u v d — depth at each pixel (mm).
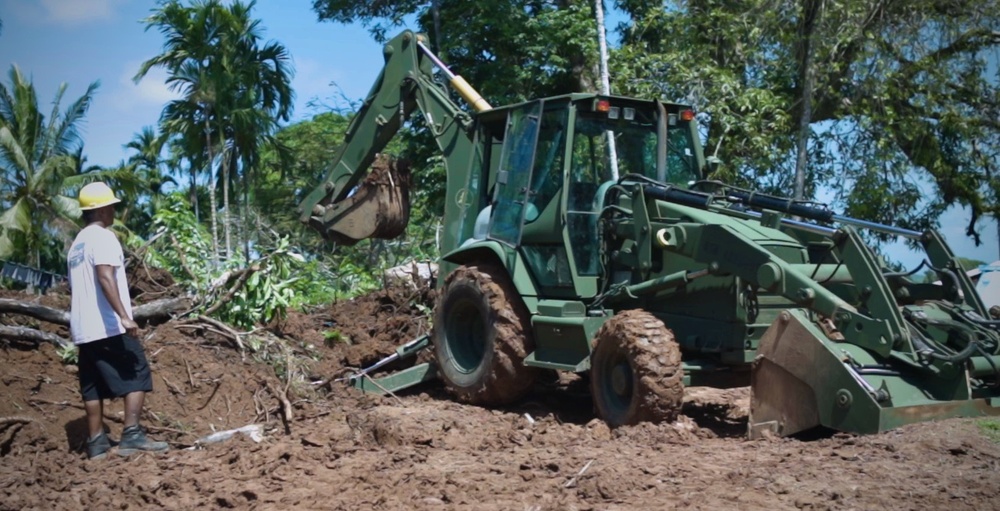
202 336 9086
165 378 8203
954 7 16953
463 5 22156
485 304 8773
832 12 16188
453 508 5262
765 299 7828
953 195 18047
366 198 10664
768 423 7086
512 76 21953
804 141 16406
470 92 10109
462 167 10039
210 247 11898
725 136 16938
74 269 6832
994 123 17734
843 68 17016
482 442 7148
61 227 34906
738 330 7598
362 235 10680
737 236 7410
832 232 7250
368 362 10227
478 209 9742
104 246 6758
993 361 6977
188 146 36562
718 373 7832
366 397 9195
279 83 36906
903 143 17859
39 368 7883
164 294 9992
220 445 7105
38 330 8250
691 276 7688
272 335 9578
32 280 10766
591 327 8008
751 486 5551
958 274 7609
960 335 7168
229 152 37219
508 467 6195
